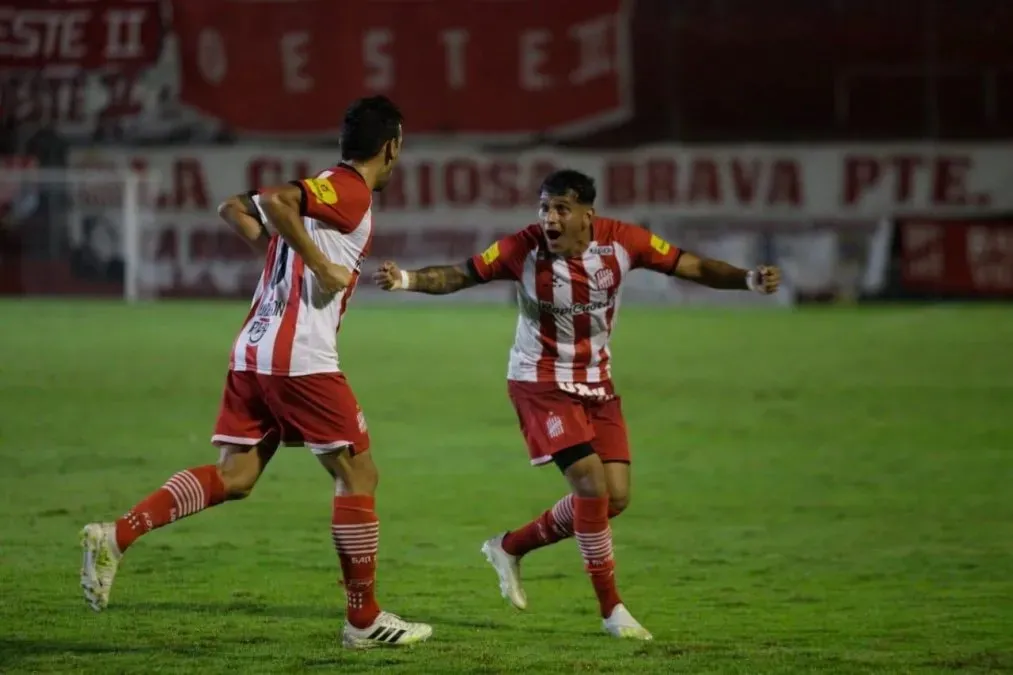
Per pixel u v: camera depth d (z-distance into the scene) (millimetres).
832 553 28156
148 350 65062
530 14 94062
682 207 93875
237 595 23734
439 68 94500
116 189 94000
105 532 19234
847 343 69875
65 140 95062
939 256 92562
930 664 19859
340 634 21141
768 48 93250
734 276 22562
